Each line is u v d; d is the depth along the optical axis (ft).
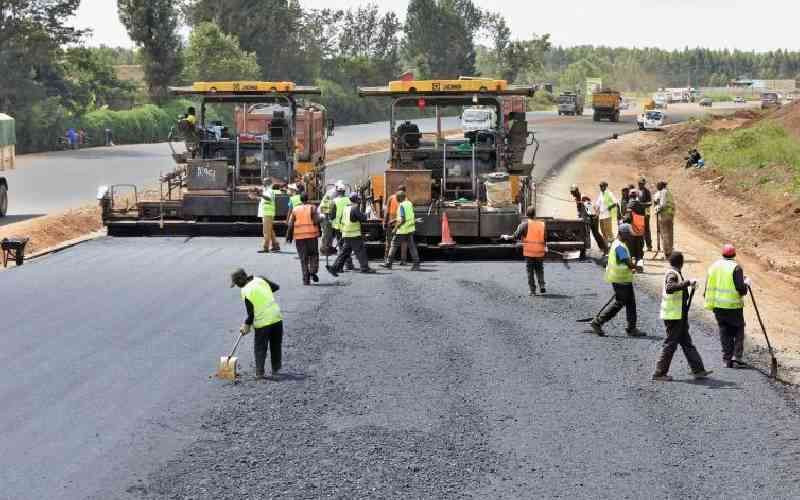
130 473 36.70
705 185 157.99
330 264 81.30
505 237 83.76
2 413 43.32
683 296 48.65
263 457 38.29
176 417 42.80
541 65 595.47
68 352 53.26
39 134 231.50
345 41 534.37
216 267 79.46
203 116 99.14
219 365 48.21
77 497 34.55
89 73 297.12
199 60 331.16
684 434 41.22
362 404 44.60
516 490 35.35
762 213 128.98
